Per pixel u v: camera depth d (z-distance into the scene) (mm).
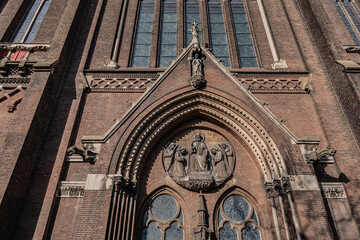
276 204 12133
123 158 12305
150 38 18484
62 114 14234
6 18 18922
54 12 19141
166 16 19641
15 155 11578
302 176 11789
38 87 13633
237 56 17469
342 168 12883
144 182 13141
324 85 15406
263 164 13094
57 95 14812
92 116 14344
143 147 13234
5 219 10734
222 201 13047
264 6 19391
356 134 13469
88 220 10719
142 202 12641
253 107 13789
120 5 19203
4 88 14969
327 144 13648
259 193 12969
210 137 14695
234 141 14422
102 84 15461
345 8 22266
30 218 11492
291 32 18000
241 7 20297
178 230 12320
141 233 12172
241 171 13586
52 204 11836
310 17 17719
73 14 17281
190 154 13812
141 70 15922
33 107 12945
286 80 15805
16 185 11398
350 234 11492
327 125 14047
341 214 11945
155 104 13742
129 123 13102
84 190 11641
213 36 18703
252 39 18516
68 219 11688
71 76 15586
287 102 15047
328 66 15750
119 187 11641
